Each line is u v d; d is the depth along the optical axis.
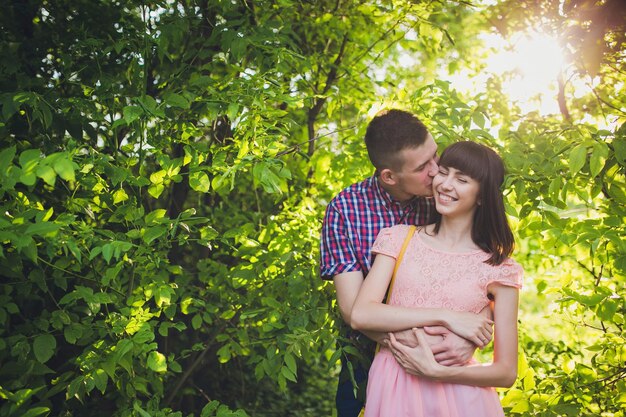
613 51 2.85
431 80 4.77
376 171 2.42
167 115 2.61
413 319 2.04
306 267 2.79
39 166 1.87
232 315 3.02
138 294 2.71
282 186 3.19
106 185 2.53
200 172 2.48
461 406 2.05
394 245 2.20
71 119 2.58
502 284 2.09
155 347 2.30
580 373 2.73
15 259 2.25
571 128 2.57
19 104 2.29
